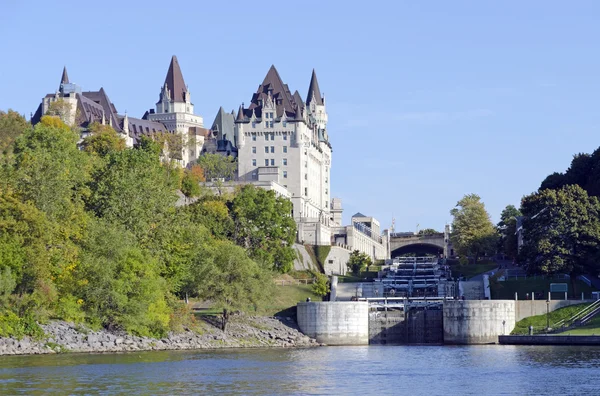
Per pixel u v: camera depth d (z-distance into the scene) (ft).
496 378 453.58
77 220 612.29
